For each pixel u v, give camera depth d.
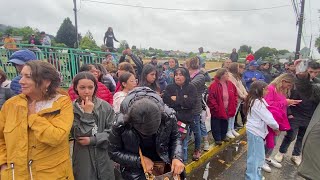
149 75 4.43
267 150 4.97
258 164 4.12
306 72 5.09
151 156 2.31
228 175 4.93
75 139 2.70
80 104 2.77
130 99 2.19
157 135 2.12
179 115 4.48
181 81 4.50
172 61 7.12
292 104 4.77
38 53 8.92
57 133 2.15
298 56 19.34
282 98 4.38
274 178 4.89
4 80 3.28
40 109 2.23
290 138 5.30
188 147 5.88
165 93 4.58
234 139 6.90
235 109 5.99
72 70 9.61
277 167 5.32
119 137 2.20
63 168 2.33
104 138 2.73
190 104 4.50
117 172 2.66
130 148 2.21
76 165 2.76
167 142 2.24
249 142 4.15
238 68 6.89
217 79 5.76
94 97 2.89
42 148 2.19
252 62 8.30
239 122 8.09
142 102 1.96
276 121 4.04
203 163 5.41
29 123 2.14
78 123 2.68
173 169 2.14
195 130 5.10
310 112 5.12
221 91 5.71
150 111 1.90
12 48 8.65
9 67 8.38
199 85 5.09
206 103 5.84
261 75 8.27
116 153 2.26
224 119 5.88
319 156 3.00
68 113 2.33
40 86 2.20
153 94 2.26
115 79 6.58
